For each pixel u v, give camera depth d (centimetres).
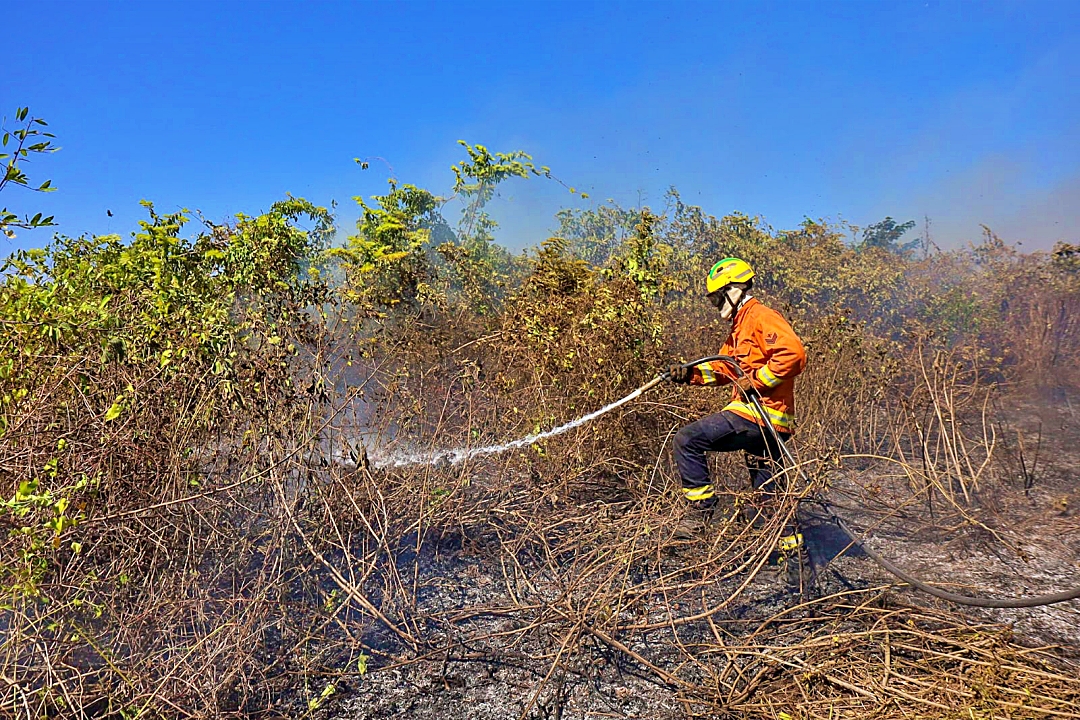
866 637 310
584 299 540
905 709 265
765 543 357
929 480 451
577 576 359
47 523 245
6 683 251
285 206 733
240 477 331
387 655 306
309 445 349
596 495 466
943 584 361
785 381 379
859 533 423
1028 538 411
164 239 465
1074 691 267
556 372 490
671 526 394
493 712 275
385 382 477
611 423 465
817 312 789
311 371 362
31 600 255
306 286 393
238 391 324
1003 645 298
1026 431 601
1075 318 693
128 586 289
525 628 319
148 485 300
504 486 444
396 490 406
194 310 361
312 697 281
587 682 292
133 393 286
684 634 323
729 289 395
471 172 933
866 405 581
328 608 320
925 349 687
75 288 357
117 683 270
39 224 272
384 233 707
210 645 280
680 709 276
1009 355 718
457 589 362
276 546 315
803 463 365
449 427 462
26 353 279
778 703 274
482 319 703
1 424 263
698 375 401
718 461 476
